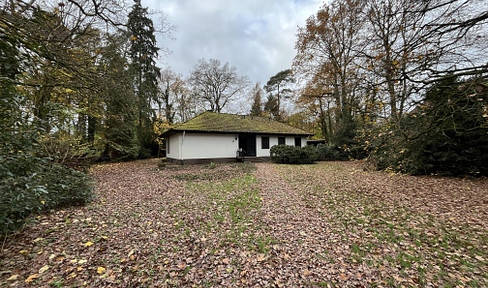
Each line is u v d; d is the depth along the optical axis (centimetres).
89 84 610
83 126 1132
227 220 443
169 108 2689
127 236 367
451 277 255
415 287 240
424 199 563
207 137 1561
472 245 326
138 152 1931
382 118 574
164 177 945
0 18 292
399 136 570
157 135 2258
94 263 284
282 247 334
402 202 546
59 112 319
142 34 1691
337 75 1619
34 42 323
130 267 279
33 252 298
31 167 276
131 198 603
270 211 496
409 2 450
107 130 1642
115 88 722
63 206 488
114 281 250
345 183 789
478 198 547
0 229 285
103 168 1299
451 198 560
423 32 455
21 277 246
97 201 559
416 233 374
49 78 598
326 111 2458
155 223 426
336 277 261
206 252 319
